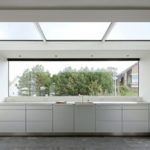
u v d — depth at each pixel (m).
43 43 5.52
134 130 5.82
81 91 6.84
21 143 5.18
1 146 4.93
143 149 4.68
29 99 6.64
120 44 5.54
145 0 2.74
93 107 5.82
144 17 3.22
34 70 6.83
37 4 2.81
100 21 3.39
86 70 6.85
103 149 4.68
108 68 6.82
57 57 6.53
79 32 4.77
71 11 2.97
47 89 6.82
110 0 2.73
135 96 6.70
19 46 5.50
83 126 5.81
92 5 2.87
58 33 4.83
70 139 5.55
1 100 6.19
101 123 5.82
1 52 5.88
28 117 5.84
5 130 5.82
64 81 6.84
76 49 5.58
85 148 4.76
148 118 5.84
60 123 5.82
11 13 3.03
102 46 5.55
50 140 5.46
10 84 6.83
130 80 6.85
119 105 5.83
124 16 3.18
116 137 5.76
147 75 6.14
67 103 5.94
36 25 4.13
